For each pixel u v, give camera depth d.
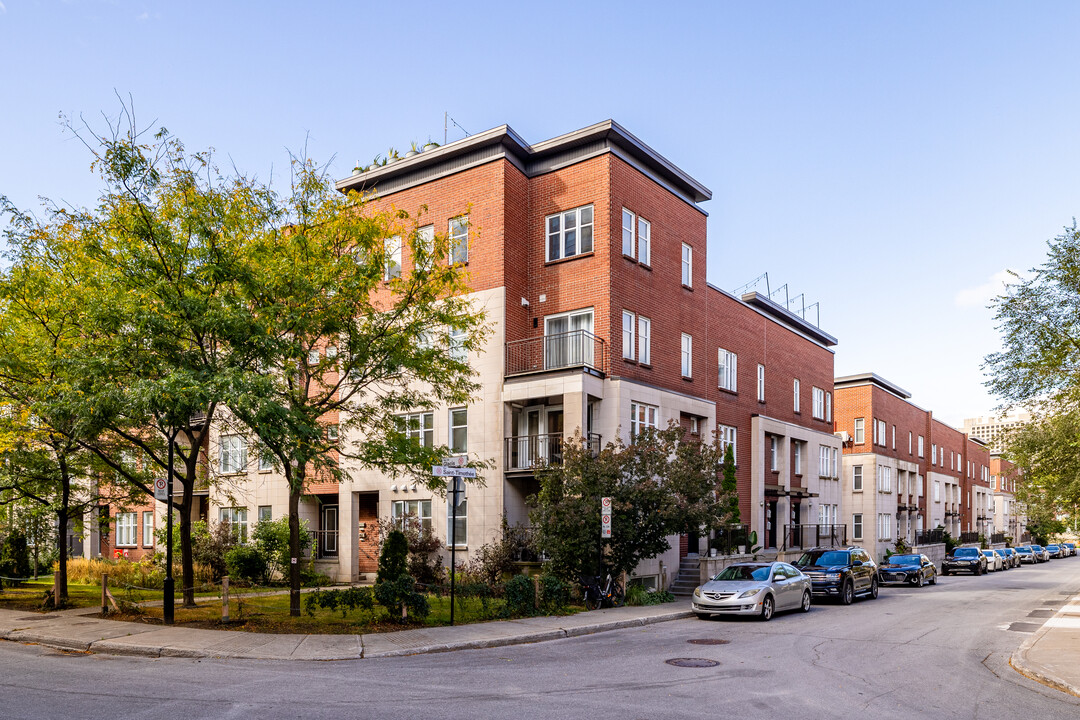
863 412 51.00
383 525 26.36
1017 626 18.42
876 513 49.12
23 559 26.31
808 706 9.85
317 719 8.87
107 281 15.47
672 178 29.67
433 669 12.16
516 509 25.28
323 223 17.03
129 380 15.15
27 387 16.52
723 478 29.27
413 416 27.41
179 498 34.69
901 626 18.39
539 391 24.56
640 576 24.88
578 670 12.16
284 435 14.83
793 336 40.50
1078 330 22.61
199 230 15.62
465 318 18.44
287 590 24.47
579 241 26.36
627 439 24.94
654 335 27.84
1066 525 81.44
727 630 17.44
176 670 11.91
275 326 16.05
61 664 12.43
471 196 26.84
